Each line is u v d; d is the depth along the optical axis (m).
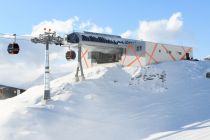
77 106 29.34
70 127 24.75
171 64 44.94
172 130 23.78
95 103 30.53
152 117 27.20
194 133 21.95
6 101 35.62
